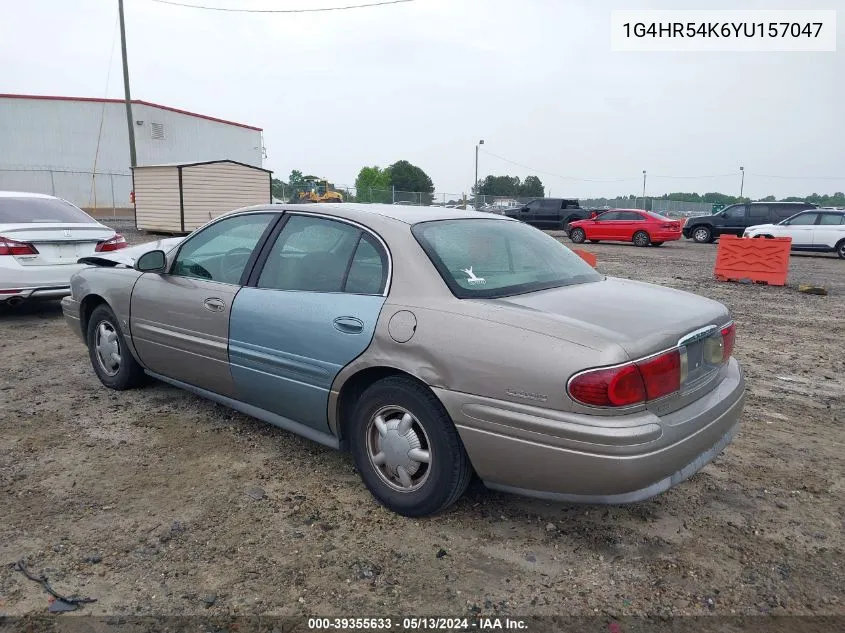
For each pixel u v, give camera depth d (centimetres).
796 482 385
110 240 821
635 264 1680
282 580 283
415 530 323
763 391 568
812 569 299
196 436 434
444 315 309
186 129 4356
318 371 351
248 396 407
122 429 444
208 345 416
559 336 280
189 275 445
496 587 281
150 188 2177
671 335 295
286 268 386
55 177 3869
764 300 1090
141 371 514
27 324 788
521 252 375
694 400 312
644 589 282
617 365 268
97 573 285
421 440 322
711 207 5316
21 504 342
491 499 355
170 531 318
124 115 4044
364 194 4331
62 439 426
